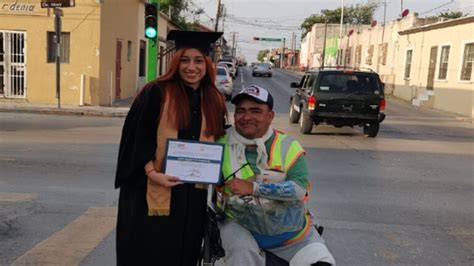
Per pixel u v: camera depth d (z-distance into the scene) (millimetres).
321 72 12703
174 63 2928
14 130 11711
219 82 21828
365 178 7969
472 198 6996
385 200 6684
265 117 2975
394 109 23516
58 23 15938
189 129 2896
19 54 17859
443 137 14141
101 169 7707
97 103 17922
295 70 77812
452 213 6211
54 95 17969
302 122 13000
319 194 6812
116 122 14234
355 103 12461
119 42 19969
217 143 2840
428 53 26719
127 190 2939
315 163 9047
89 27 17562
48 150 9125
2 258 4266
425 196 7000
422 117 20297
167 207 2869
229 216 3078
